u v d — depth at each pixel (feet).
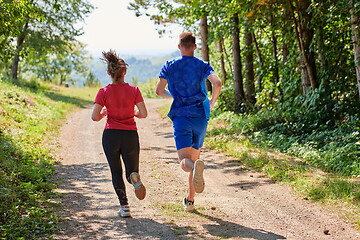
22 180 22.36
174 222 16.01
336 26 42.47
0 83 67.51
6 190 18.57
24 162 26.91
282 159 29.35
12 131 38.22
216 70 97.66
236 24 56.95
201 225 15.71
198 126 15.47
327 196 19.90
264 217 17.11
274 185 23.24
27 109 54.90
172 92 15.53
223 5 52.70
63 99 90.79
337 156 27.20
